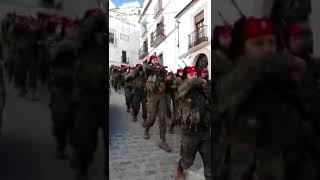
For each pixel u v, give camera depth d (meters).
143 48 28.23
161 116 5.00
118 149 4.77
